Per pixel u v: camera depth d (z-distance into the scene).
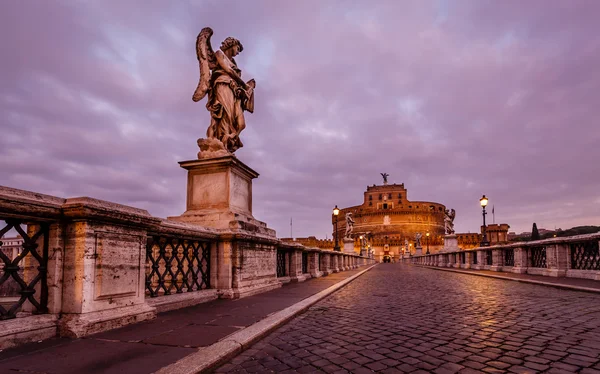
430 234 128.50
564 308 6.28
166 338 3.71
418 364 3.20
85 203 3.80
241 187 8.90
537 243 14.03
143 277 4.77
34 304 3.75
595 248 11.02
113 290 4.23
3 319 3.43
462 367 3.11
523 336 4.21
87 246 3.91
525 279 11.95
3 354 3.13
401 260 99.06
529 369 3.05
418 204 139.75
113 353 3.16
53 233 3.92
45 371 2.71
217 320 4.72
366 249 78.62
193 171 8.52
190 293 6.24
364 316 5.66
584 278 11.34
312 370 3.05
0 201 3.19
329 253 19.58
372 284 12.59
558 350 3.61
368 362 3.26
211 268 7.17
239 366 3.15
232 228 7.47
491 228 118.75
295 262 12.34
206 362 2.94
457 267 26.84
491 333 4.39
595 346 3.75
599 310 6.04
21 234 3.61
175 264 7.30
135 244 4.66
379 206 143.50
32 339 3.50
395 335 4.33
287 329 4.63
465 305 6.88
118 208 4.31
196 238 6.51
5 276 3.44
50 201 3.77
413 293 9.30
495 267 18.61
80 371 2.71
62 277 3.91
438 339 4.11
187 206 8.41
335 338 4.17
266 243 8.98
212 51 9.13
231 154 8.12
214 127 8.88
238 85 9.21
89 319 3.84
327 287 10.09
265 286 8.60
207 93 9.09
